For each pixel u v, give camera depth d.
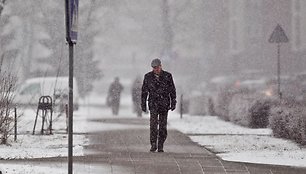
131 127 45.94
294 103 40.06
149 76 32.19
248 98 47.22
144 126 46.94
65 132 40.28
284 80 73.19
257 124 44.75
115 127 45.94
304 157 28.16
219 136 38.66
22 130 41.03
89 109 77.75
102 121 52.50
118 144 34.41
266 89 69.12
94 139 36.88
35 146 32.84
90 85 85.94
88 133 40.66
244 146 33.12
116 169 25.03
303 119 33.19
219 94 56.53
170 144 34.53
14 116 36.75
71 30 20.05
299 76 74.62
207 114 62.72
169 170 24.84
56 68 80.62
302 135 33.25
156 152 30.92
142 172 24.38
